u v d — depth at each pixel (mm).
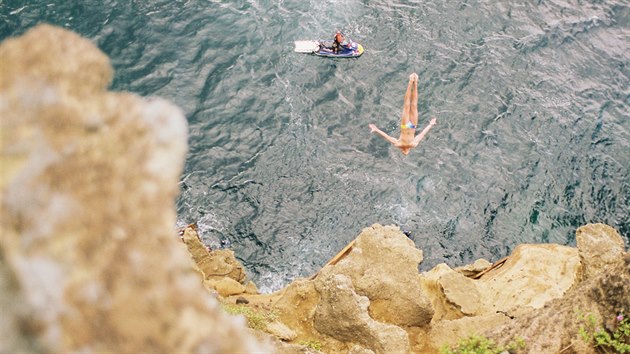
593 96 34500
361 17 37219
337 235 29172
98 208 2971
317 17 36781
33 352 2691
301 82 34062
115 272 2881
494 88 34594
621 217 29922
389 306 17406
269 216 29422
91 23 33844
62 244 2838
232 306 17156
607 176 31281
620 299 11430
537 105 33938
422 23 37344
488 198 30562
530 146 32375
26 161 2951
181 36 34594
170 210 3141
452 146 32250
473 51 36188
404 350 15453
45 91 3158
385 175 31109
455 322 16953
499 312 17359
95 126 3176
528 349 12008
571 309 12023
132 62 33156
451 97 34125
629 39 37531
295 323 17297
